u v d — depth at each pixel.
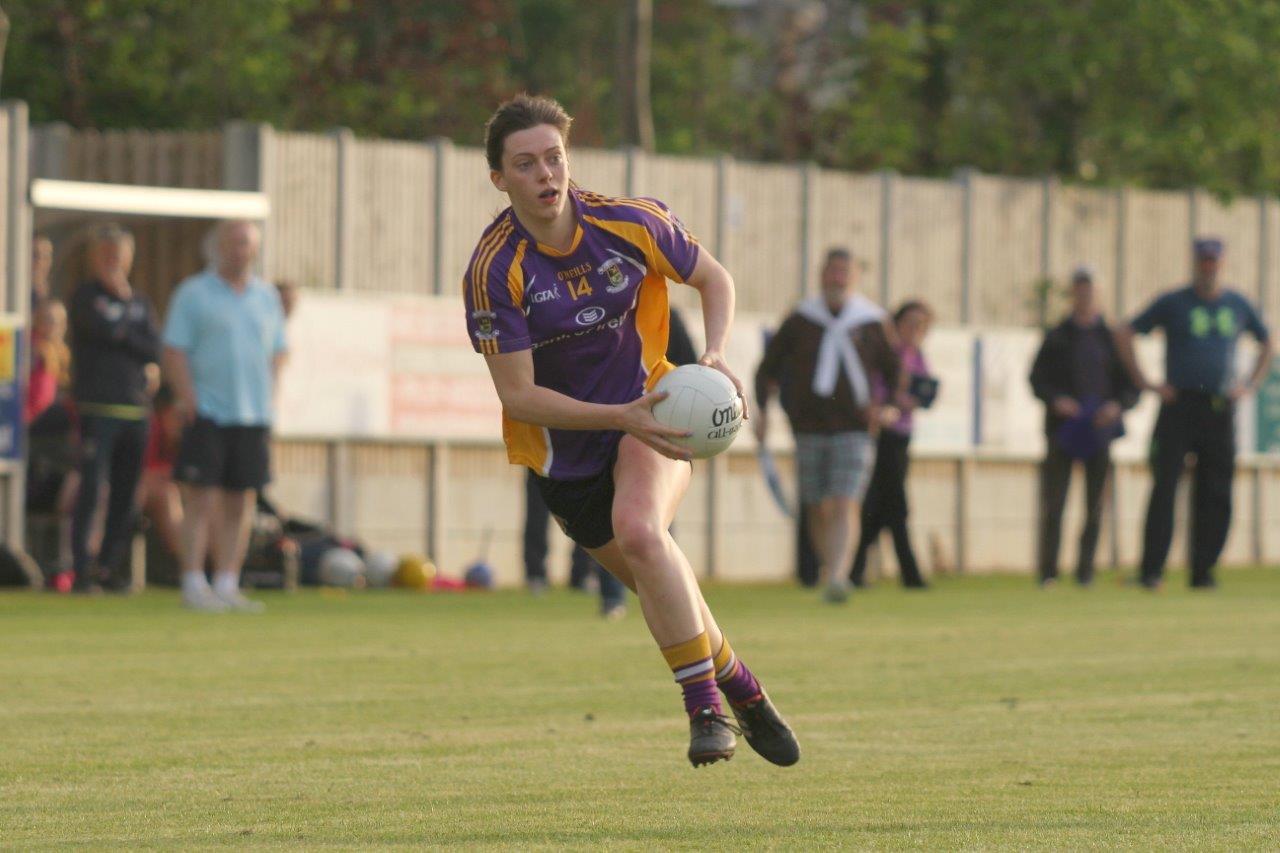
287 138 72.38
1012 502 87.12
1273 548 94.75
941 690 35.97
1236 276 94.56
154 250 72.75
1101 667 40.31
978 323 87.12
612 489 24.47
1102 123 117.06
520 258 23.62
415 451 74.19
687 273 24.17
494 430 75.81
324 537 69.94
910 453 83.19
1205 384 68.25
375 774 25.78
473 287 23.72
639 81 108.88
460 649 44.09
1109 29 113.81
